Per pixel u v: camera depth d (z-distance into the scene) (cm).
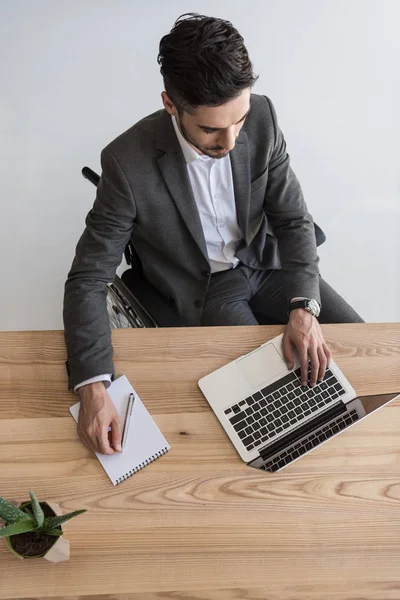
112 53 246
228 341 130
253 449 119
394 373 128
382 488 116
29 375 124
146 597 107
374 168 241
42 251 226
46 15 249
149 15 250
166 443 119
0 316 219
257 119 132
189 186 132
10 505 100
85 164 235
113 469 116
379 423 122
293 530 112
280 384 125
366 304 229
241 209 142
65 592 106
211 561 110
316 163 241
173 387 124
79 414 120
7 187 232
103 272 135
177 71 98
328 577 109
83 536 110
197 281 154
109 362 124
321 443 119
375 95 248
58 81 243
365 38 253
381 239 235
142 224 138
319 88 247
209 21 98
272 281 170
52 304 221
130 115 240
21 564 108
